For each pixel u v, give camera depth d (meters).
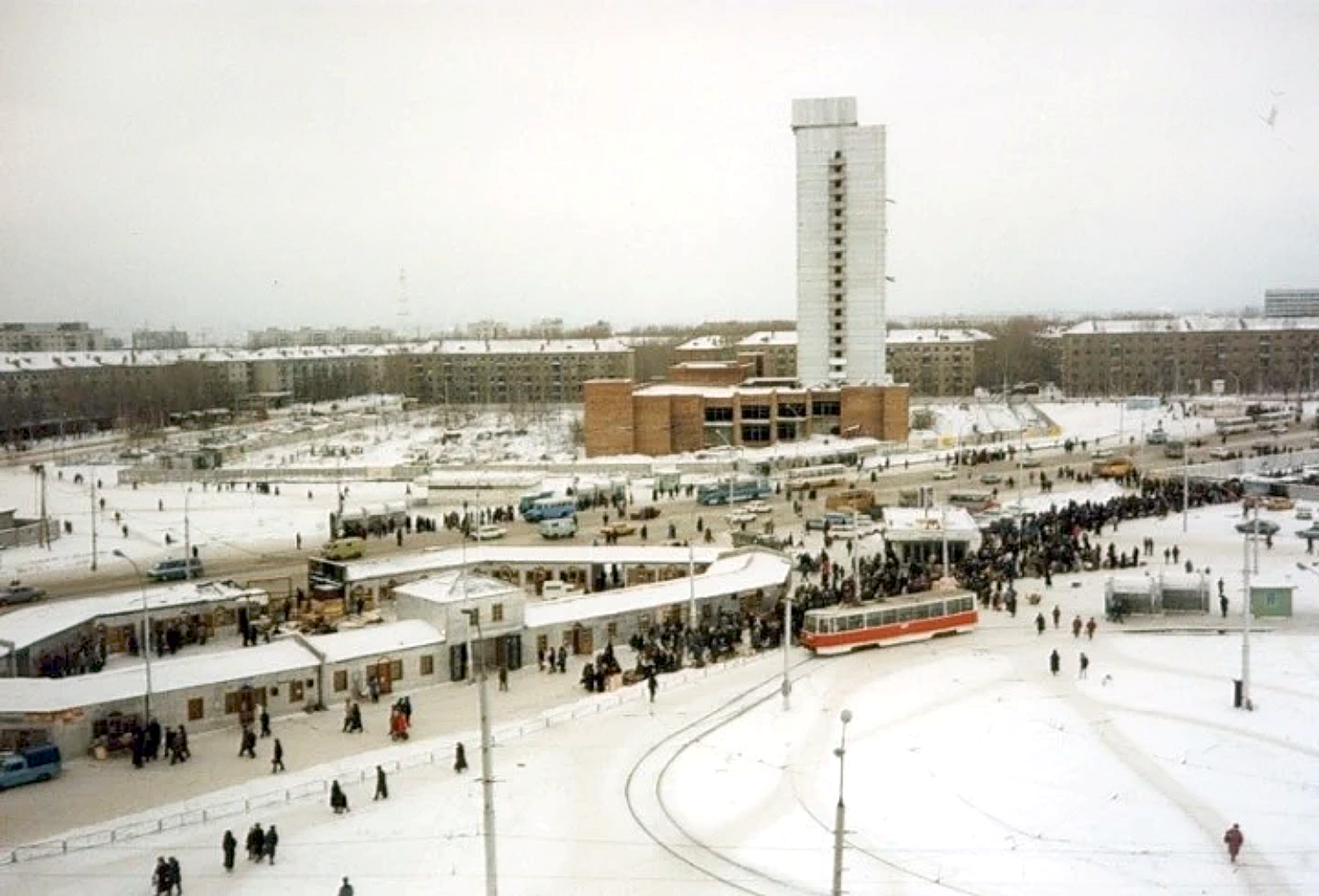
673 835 39.44
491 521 108.12
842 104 169.12
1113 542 92.88
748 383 171.88
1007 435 166.12
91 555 94.06
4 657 56.34
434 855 37.84
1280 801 42.34
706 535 95.81
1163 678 58.25
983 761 46.75
